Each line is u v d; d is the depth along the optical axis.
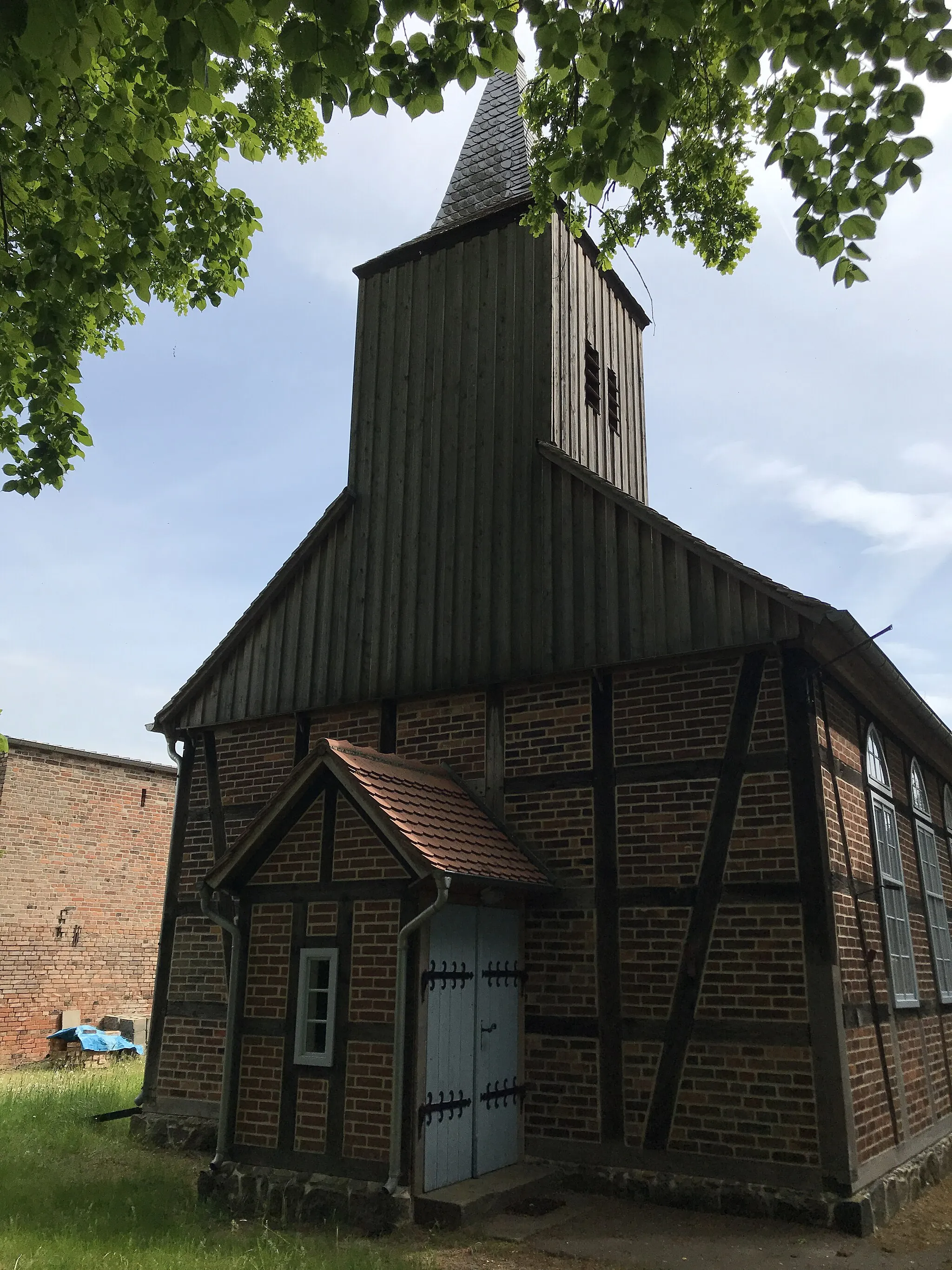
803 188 5.56
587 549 9.55
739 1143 7.36
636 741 8.73
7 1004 17.02
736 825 8.02
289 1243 6.55
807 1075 7.25
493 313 11.35
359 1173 7.15
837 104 5.45
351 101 5.19
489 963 8.16
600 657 9.10
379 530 11.30
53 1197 7.77
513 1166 8.00
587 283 12.14
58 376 6.86
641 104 4.53
